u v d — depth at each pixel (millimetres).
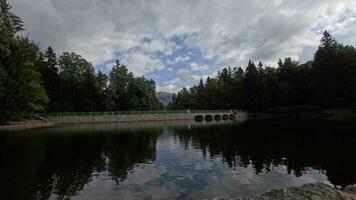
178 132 50219
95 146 32125
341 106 84312
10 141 35125
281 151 26734
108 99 97688
